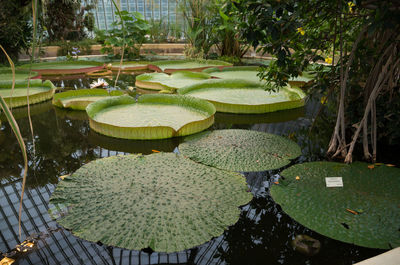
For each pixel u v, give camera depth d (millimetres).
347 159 2229
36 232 1497
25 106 3758
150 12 11125
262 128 3006
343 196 1796
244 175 2061
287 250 1409
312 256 1374
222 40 8125
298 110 3602
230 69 5949
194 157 2283
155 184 1885
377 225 1546
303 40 2416
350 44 2844
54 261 1322
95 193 1783
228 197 1779
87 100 3596
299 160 2307
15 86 4336
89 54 8766
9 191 1905
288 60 2303
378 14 1664
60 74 6023
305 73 5199
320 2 2061
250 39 2078
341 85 2369
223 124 3111
